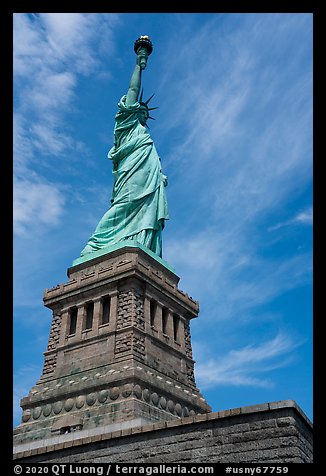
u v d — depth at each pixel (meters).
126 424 53.22
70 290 73.75
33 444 56.62
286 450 24.44
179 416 63.38
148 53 103.06
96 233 81.81
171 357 70.56
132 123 92.19
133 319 66.06
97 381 60.84
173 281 79.88
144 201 83.38
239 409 26.56
